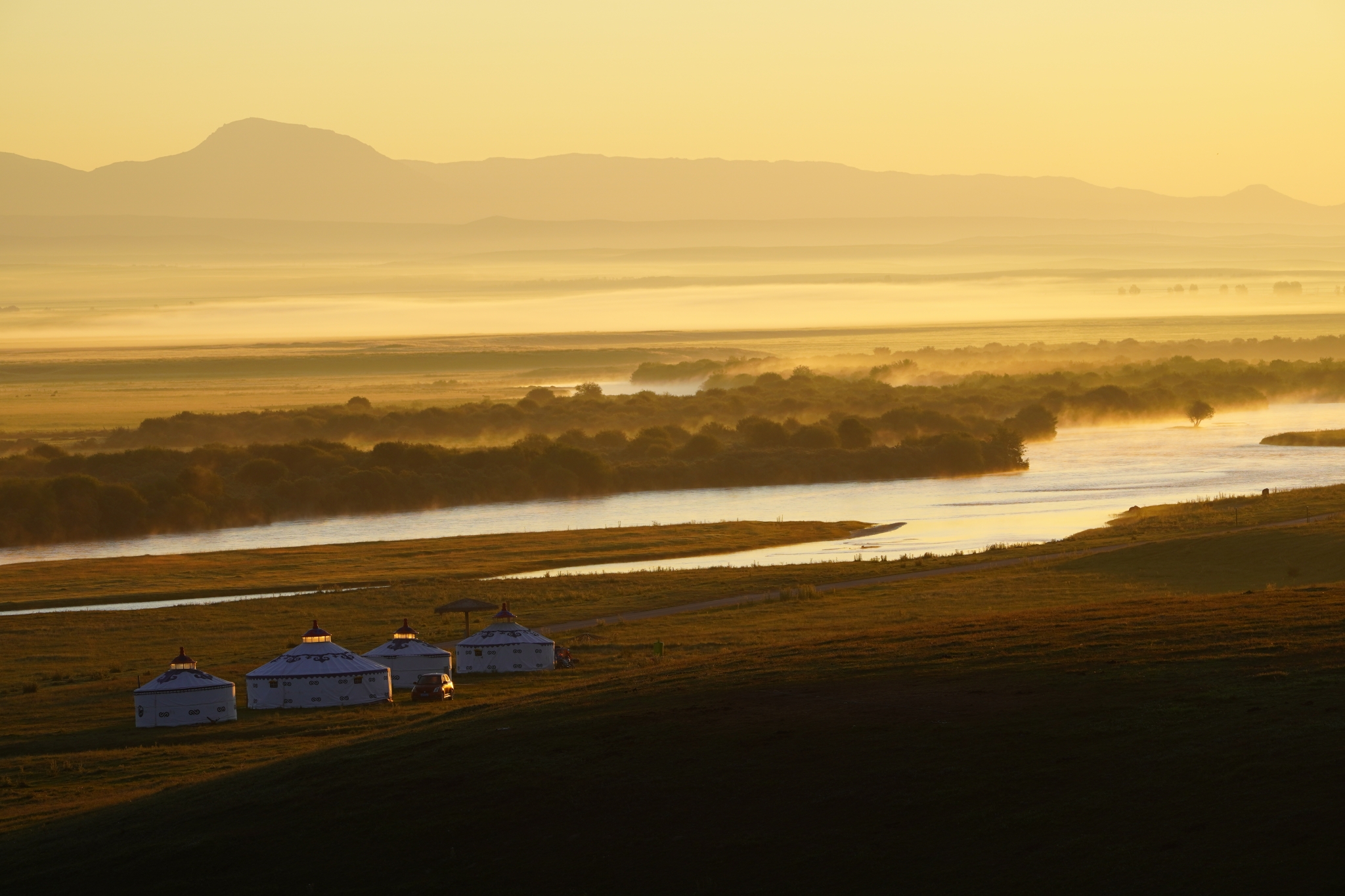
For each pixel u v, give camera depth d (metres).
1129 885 84.81
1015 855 91.56
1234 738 103.62
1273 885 81.06
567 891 96.19
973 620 195.75
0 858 122.69
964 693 129.62
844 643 176.75
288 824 115.56
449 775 121.56
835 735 118.50
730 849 99.12
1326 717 105.50
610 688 161.25
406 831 109.56
